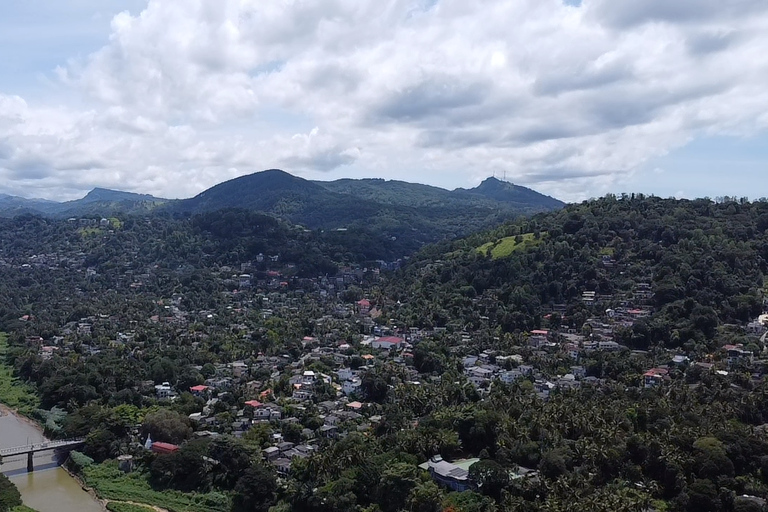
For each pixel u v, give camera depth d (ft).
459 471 524.11
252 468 562.25
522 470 521.65
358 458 547.49
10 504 528.63
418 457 555.28
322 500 515.50
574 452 525.75
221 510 543.80
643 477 506.07
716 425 550.77
